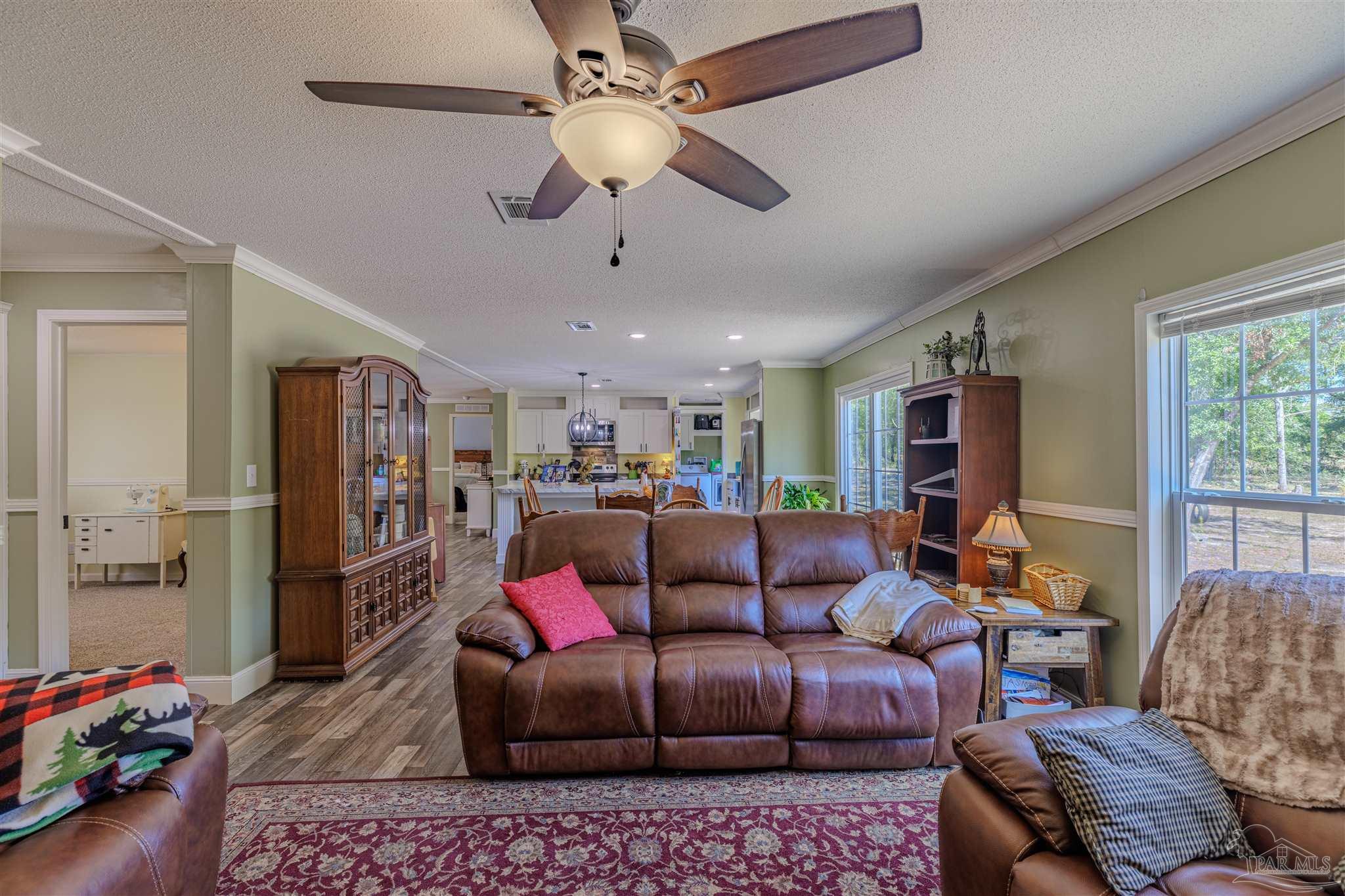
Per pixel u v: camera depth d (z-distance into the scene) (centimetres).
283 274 343
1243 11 145
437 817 208
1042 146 210
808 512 314
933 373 392
